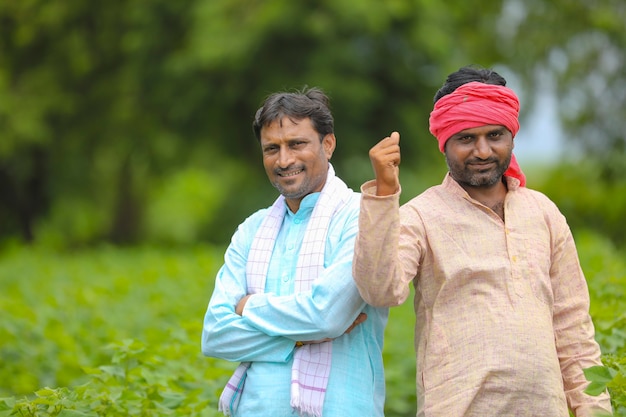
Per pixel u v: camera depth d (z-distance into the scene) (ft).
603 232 94.63
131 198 122.93
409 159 96.37
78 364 32.73
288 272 19.16
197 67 91.45
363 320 18.81
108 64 107.76
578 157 103.40
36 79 107.76
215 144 99.30
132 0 102.37
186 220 146.00
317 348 18.65
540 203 18.80
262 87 90.07
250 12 89.20
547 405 17.57
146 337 33.47
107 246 89.81
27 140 105.50
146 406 23.65
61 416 21.39
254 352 18.76
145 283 52.47
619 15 106.32
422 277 18.45
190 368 27.73
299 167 19.07
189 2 96.53
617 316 25.90
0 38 108.58
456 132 18.17
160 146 108.37
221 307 19.20
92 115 109.29
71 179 116.47
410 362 33.35
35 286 54.24
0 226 116.67
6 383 33.76
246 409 18.86
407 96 93.91
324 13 87.04
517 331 17.69
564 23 106.52
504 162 18.29
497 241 18.20
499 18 110.73
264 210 20.31
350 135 92.12
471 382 17.60
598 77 104.17
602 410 17.83
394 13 87.25
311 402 18.28
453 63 93.20
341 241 18.89
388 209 17.11
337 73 88.58
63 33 106.93
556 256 18.60
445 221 18.35
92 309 43.65
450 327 17.98
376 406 19.17
